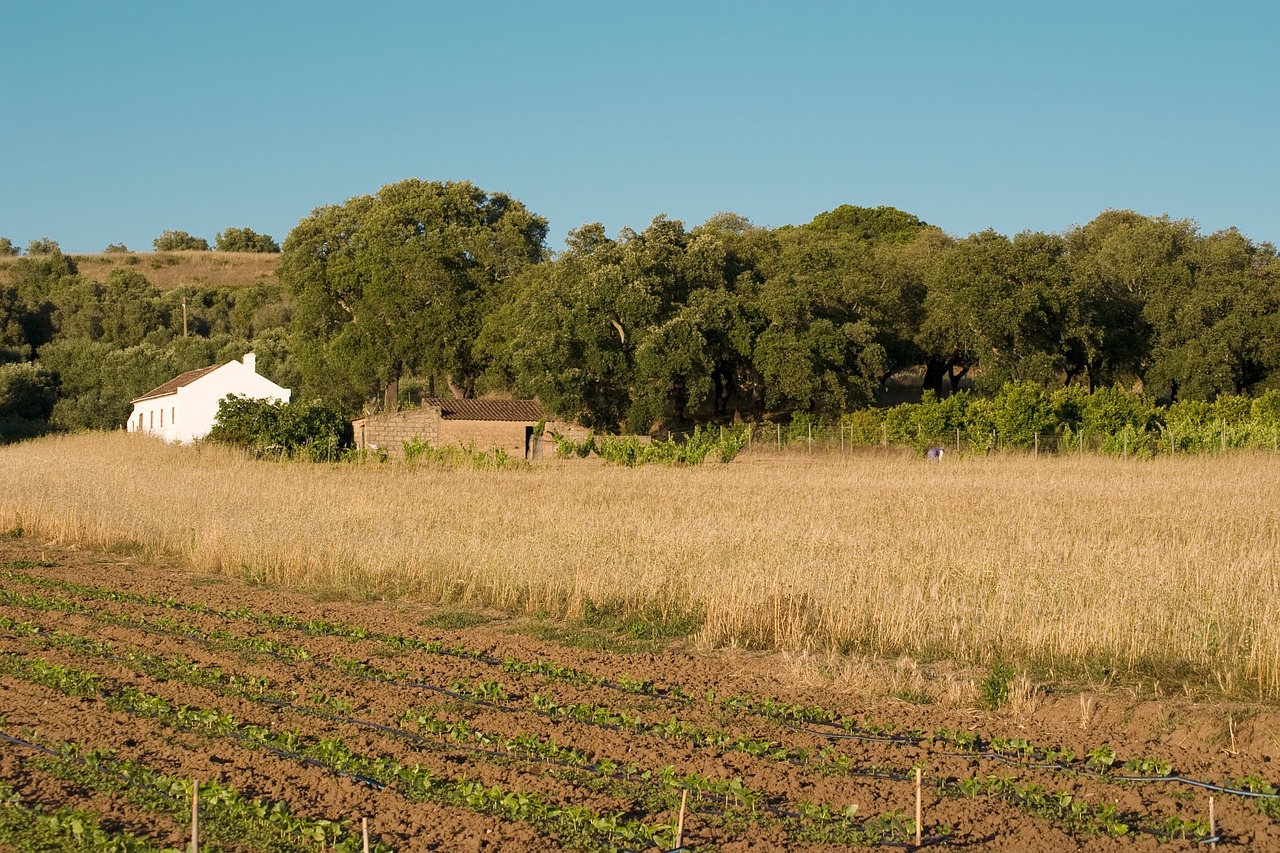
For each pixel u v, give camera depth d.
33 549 26.77
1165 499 30.28
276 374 90.62
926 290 79.06
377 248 76.94
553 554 20.86
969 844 9.35
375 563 21.78
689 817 9.82
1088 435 54.72
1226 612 15.23
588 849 9.13
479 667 15.23
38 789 10.20
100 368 91.12
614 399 67.31
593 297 65.81
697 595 18.47
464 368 79.69
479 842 9.15
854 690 14.15
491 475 42.78
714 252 71.56
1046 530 23.33
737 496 32.50
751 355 66.81
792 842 9.32
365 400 83.31
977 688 13.84
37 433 80.88
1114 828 9.58
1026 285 70.12
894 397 84.44
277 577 22.42
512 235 79.12
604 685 14.40
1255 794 10.39
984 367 72.44
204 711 12.34
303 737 11.88
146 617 18.36
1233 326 70.88
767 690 14.22
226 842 9.12
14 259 140.50
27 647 15.84
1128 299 76.62
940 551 20.11
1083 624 15.18
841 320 71.69
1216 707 13.06
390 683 14.30
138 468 41.31
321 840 9.05
